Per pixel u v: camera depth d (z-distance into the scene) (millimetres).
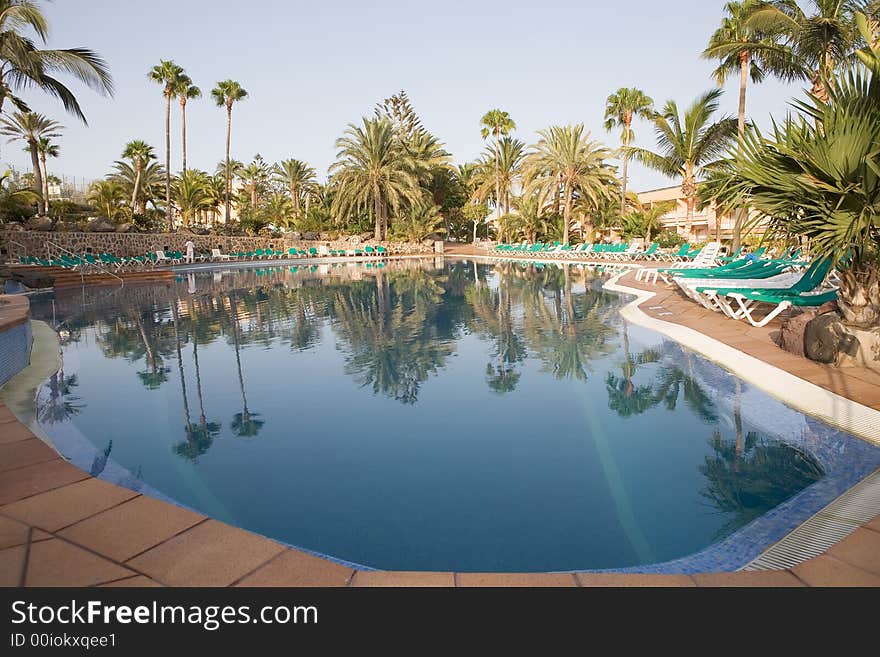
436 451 3822
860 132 4512
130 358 6812
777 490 3092
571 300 11742
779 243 5746
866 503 2781
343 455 3779
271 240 37719
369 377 5812
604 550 2576
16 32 14164
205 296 13812
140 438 4141
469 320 9422
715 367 5734
